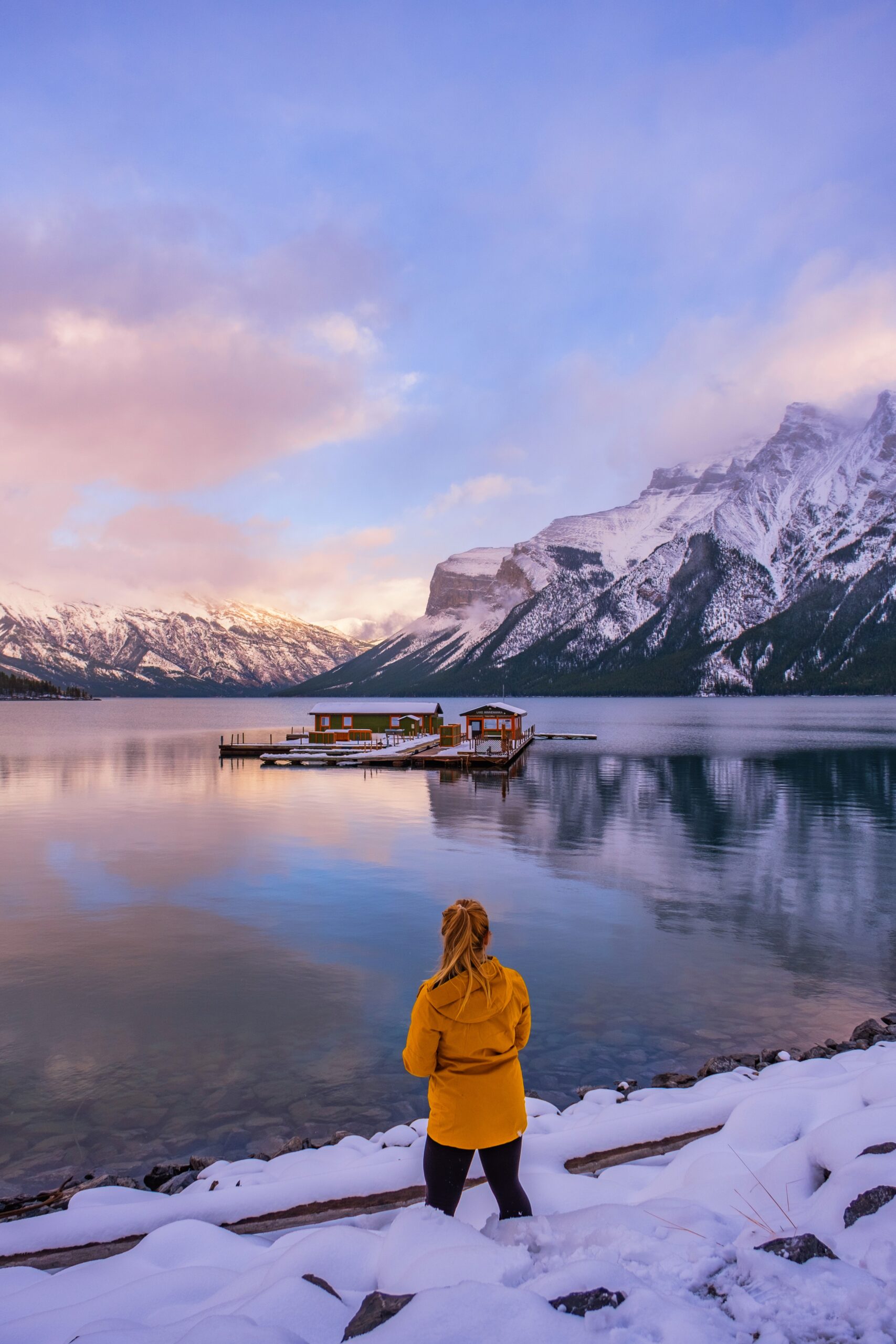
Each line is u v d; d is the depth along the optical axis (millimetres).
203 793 43125
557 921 17688
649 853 25625
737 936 16656
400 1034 11750
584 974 14336
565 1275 3186
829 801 37906
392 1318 2922
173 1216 5387
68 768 58781
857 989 13594
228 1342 2906
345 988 13695
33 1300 4266
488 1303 2881
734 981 13961
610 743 83188
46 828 30891
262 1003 13000
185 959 15234
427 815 34375
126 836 28984
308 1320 3273
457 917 4211
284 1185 5656
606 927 17250
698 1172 4996
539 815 34094
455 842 27828
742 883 21406
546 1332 2734
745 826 30828
